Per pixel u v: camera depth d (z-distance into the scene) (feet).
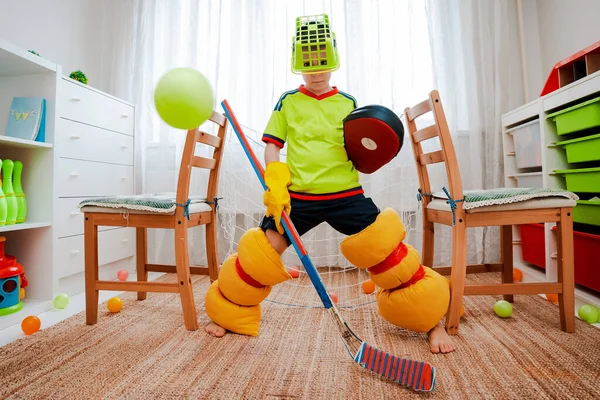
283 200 3.40
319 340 3.60
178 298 5.19
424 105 3.96
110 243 6.24
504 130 6.47
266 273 3.50
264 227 3.63
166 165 7.15
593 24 5.61
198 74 2.69
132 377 2.88
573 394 2.55
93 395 2.63
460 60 6.78
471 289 3.68
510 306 4.14
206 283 6.02
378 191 6.62
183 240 3.92
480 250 6.56
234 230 6.78
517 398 2.51
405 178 6.56
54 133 5.01
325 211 3.53
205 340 3.62
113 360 3.18
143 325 4.06
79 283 5.77
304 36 3.50
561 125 5.01
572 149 4.87
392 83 6.53
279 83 6.81
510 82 6.67
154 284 3.99
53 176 4.99
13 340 3.78
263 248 3.49
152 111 7.29
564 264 3.67
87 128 5.76
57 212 5.15
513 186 6.39
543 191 3.65
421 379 2.62
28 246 5.01
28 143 4.59
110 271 6.43
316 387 2.71
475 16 6.72
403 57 6.74
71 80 5.41
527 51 6.86
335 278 6.30
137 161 7.25
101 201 4.08
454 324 3.64
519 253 6.67
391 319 3.55
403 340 3.58
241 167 6.90
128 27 7.44
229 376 2.88
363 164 3.67
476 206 3.56
